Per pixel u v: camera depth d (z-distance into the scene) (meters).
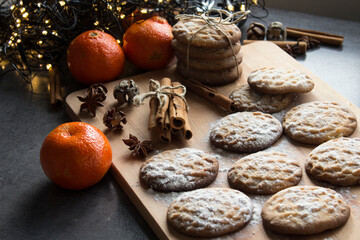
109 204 0.49
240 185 0.47
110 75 0.61
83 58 0.59
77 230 0.46
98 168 0.48
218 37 0.57
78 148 0.47
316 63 0.67
